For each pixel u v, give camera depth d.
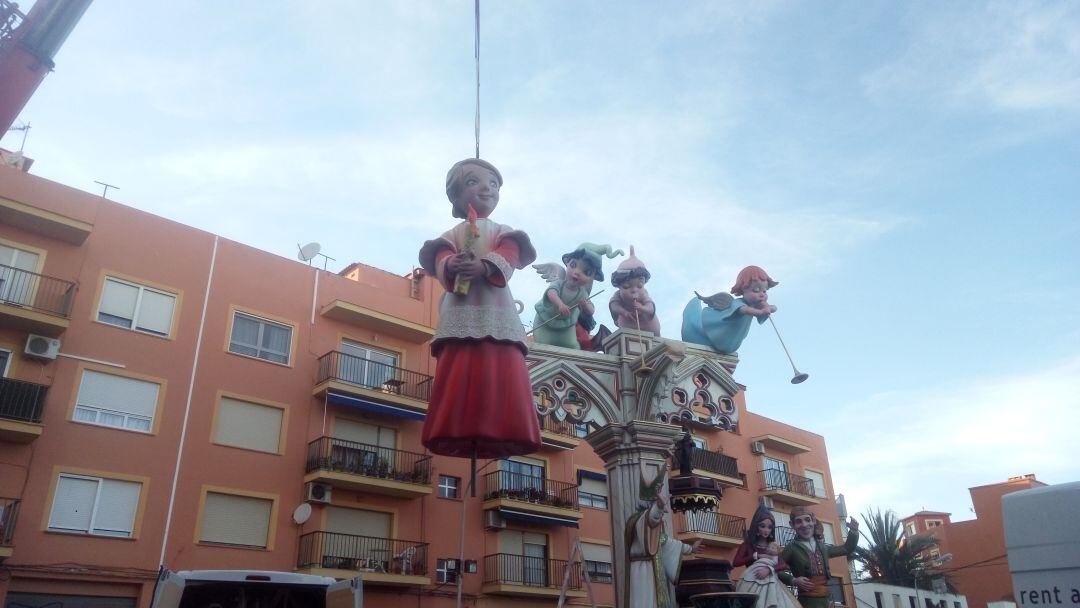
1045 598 4.56
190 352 22.52
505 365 5.96
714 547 33.59
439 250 6.25
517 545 27.86
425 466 25.86
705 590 8.12
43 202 21.25
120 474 20.20
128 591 19.55
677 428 9.30
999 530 42.50
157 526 20.38
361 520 24.36
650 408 9.12
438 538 25.64
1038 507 4.69
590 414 9.16
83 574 18.86
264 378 23.72
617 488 9.02
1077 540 4.50
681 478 9.16
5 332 19.61
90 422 20.23
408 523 25.09
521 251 6.43
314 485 23.20
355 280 28.77
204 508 21.34
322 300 26.02
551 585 27.73
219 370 22.89
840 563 38.78
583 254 9.69
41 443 19.23
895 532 41.22
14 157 24.36
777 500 37.31
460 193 6.80
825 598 9.55
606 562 30.12
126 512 20.11
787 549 9.90
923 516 51.12
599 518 30.67
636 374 9.20
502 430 5.70
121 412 20.88
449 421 5.72
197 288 23.31
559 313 9.45
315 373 24.92
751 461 37.38
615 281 10.15
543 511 27.78
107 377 20.88
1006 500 4.86
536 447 5.90
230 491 21.89
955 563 43.50
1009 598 41.00
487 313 6.04
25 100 20.02
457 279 5.97
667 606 8.09
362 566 23.09
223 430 22.48
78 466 19.62
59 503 19.17
